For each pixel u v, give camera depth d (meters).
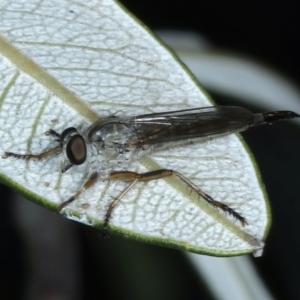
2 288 0.16
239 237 0.14
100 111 0.15
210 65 0.16
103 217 0.14
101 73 0.15
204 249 0.14
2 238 0.16
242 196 0.14
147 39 0.15
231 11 0.17
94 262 0.16
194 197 0.15
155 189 0.15
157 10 0.17
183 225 0.14
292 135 0.16
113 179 0.15
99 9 0.15
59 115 0.14
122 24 0.15
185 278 0.16
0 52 0.14
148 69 0.15
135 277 0.16
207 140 0.15
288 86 0.16
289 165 0.16
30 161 0.14
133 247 0.16
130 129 0.15
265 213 0.14
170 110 0.15
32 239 0.16
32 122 0.14
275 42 0.17
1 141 0.14
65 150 0.15
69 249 0.16
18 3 0.15
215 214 0.14
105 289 0.16
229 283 0.15
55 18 0.15
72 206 0.14
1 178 0.14
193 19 0.17
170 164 0.15
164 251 0.16
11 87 0.14
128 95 0.15
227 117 0.16
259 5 0.17
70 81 0.15
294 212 0.16
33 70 0.14
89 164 0.15
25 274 0.16
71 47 0.15
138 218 0.14
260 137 0.16
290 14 0.17
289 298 0.16
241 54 0.16
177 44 0.16
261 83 0.16
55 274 0.16
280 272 0.16
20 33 0.14
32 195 0.14
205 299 0.16
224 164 0.15
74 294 0.16
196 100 0.15
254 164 0.15
